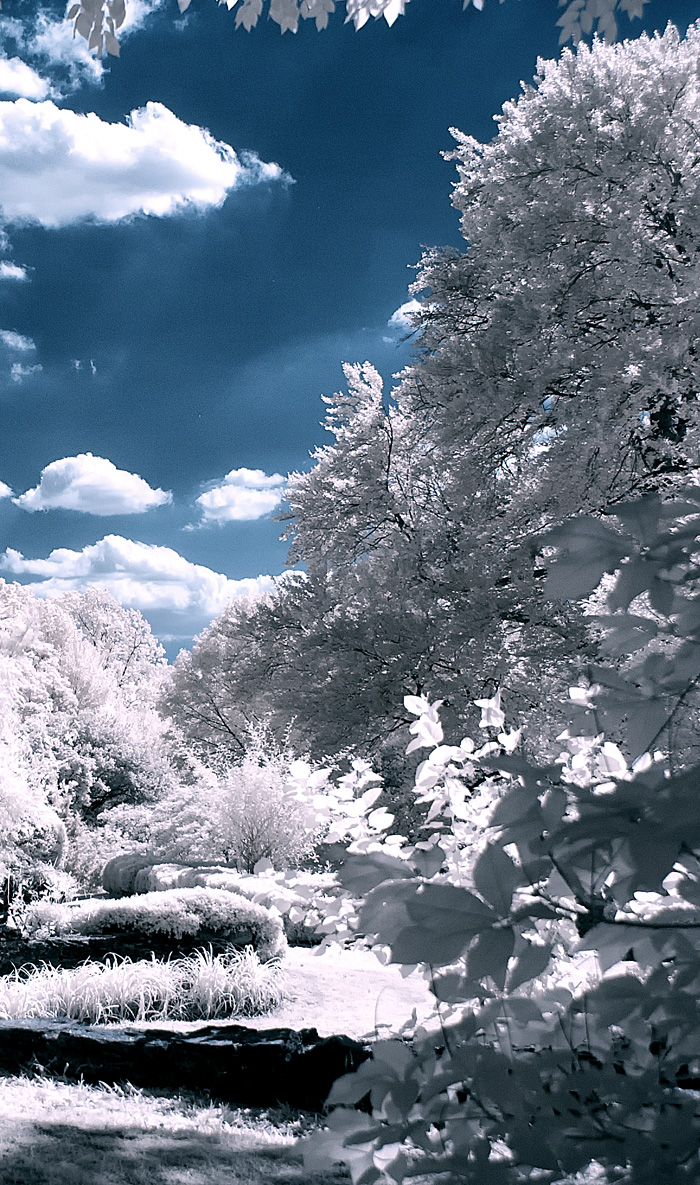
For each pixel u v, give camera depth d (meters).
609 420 14.08
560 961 2.58
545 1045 1.61
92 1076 5.86
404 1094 1.39
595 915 1.25
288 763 14.91
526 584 15.65
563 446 14.91
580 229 15.06
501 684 15.34
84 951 8.23
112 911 8.52
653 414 15.49
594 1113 1.39
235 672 21.80
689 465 13.77
